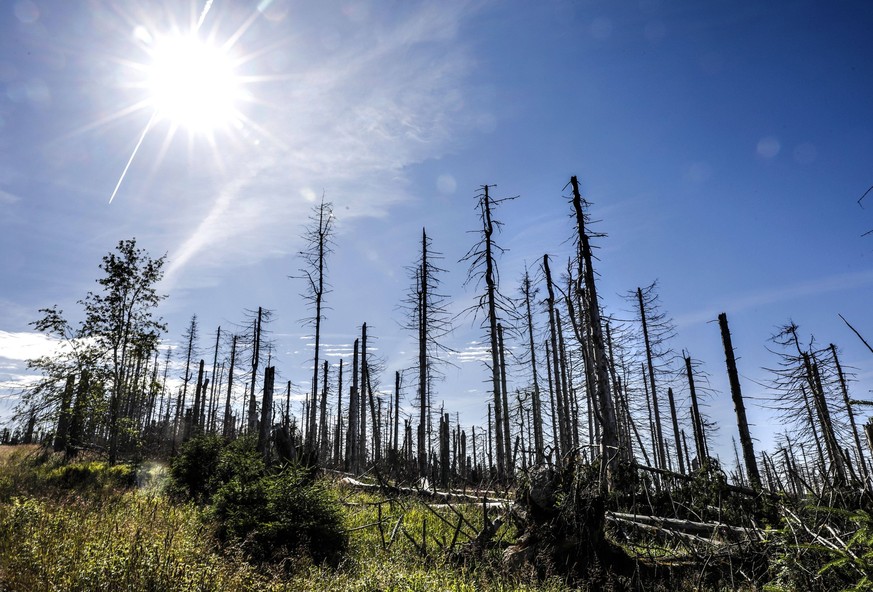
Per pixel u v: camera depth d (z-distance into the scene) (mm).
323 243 32000
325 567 9328
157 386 25703
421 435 28359
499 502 14805
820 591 6918
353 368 37625
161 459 27797
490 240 23516
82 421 23938
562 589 9281
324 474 22562
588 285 18875
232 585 7070
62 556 6828
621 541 12016
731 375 21141
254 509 10547
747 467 19641
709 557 9773
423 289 29156
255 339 37531
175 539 8656
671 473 14406
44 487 14164
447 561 10609
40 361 22750
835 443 7520
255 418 35344
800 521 7637
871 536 4898
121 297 24406
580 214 19312
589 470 10820
